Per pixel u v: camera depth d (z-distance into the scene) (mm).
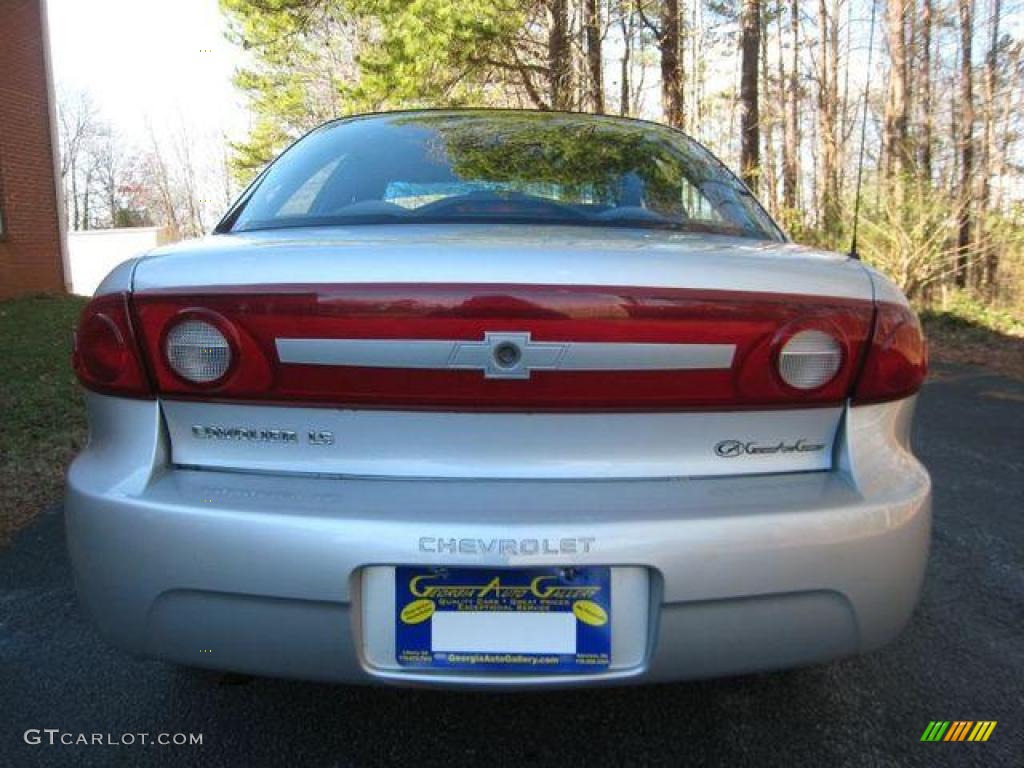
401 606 1623
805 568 1646
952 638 2658
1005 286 12766
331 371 1654
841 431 1771
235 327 1670
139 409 1738
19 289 12508
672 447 1707
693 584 1606
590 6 14391
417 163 2473
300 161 2578
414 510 1606
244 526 1603
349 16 16344
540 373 1642
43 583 3008
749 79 13906
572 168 2463
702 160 2730
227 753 2051
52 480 4152
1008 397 7008
